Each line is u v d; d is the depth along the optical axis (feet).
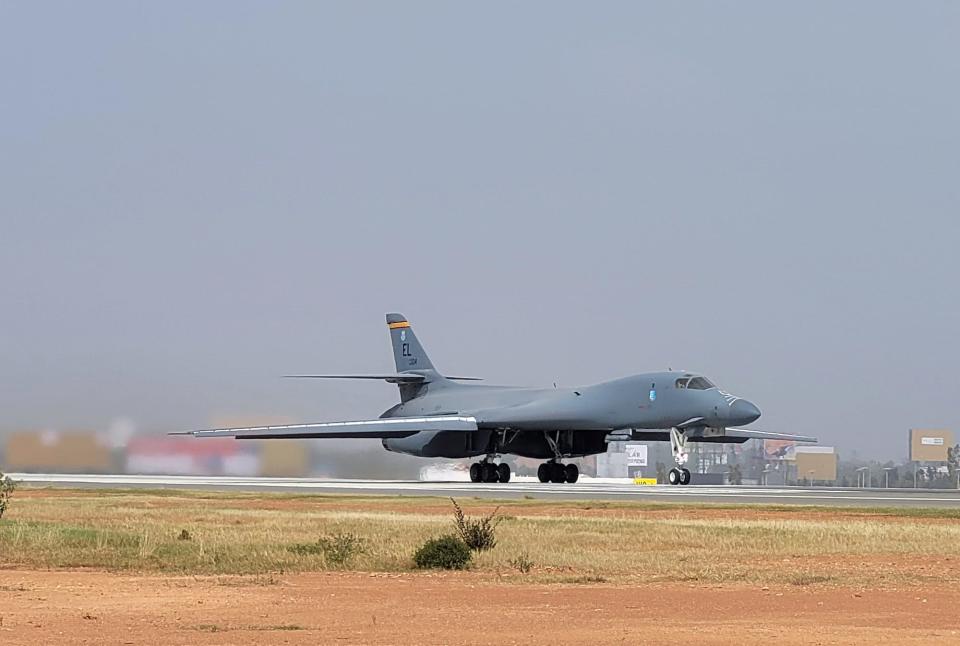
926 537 393.09
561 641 189.67
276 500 611.47
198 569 301.63
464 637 193.67
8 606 232.53
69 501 588.50
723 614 223.71
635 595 251.80
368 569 302.04
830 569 304.91
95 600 242.37
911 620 216.13
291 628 203.31
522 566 298.97
